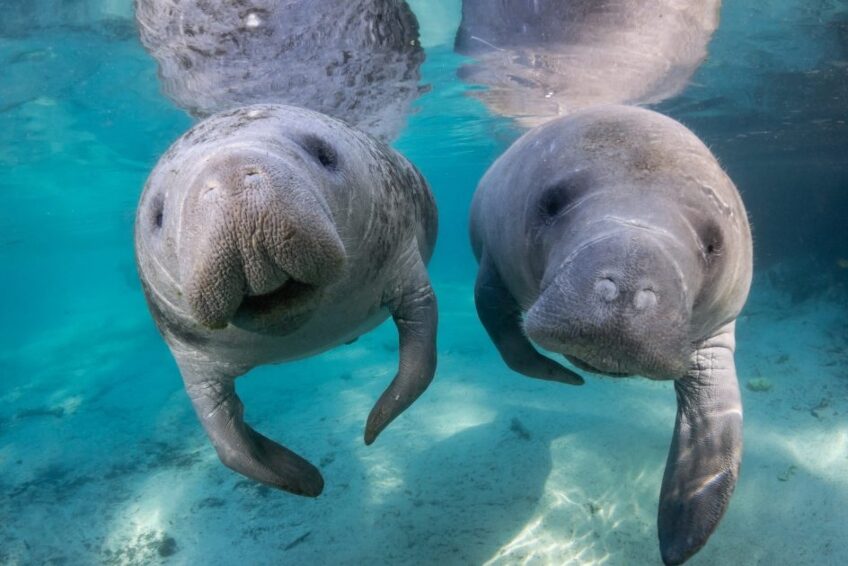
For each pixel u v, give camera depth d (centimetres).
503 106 1121
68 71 803
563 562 451
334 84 793
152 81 828
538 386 795
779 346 980
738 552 451
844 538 459
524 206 309
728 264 265
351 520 538
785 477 541
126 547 582
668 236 222
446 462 599
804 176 1554
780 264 1453
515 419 659
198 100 869
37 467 781
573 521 491
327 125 282
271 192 189
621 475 543
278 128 247
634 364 206
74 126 1139
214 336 270
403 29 679
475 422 687
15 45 714
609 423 650
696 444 329
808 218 1508
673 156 261
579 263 217
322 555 502
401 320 337
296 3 566
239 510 596
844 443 604
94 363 1380
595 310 204
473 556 467
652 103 1155
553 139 311
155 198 240
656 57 823
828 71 1014
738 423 325
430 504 538
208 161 205
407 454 632
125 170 1631
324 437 720
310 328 277
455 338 1160
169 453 763
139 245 260
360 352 1140
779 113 1335
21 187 1731
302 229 191
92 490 698
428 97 1027
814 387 774
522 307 375
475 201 493
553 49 764
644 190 244
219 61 689
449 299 1677
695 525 298
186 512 614
